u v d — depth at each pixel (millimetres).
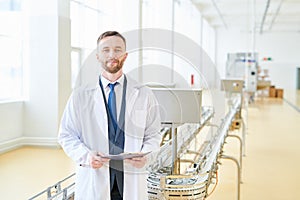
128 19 7309
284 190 4172
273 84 19250
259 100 15930
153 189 2113
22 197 3047
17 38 5375
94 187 1804
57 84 5320
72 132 1851
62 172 3832
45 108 5332
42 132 5320
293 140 7129
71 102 1836
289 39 18969
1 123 4828
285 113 11422
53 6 5293
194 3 12492
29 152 4852
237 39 19156
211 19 16844
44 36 5336
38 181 3506
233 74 16594
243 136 5945
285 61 19109
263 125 8953
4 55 5355
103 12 7363
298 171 4953
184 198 2094
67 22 5520
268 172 4895
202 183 2174
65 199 2021
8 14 5309
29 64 5367
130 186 1827
